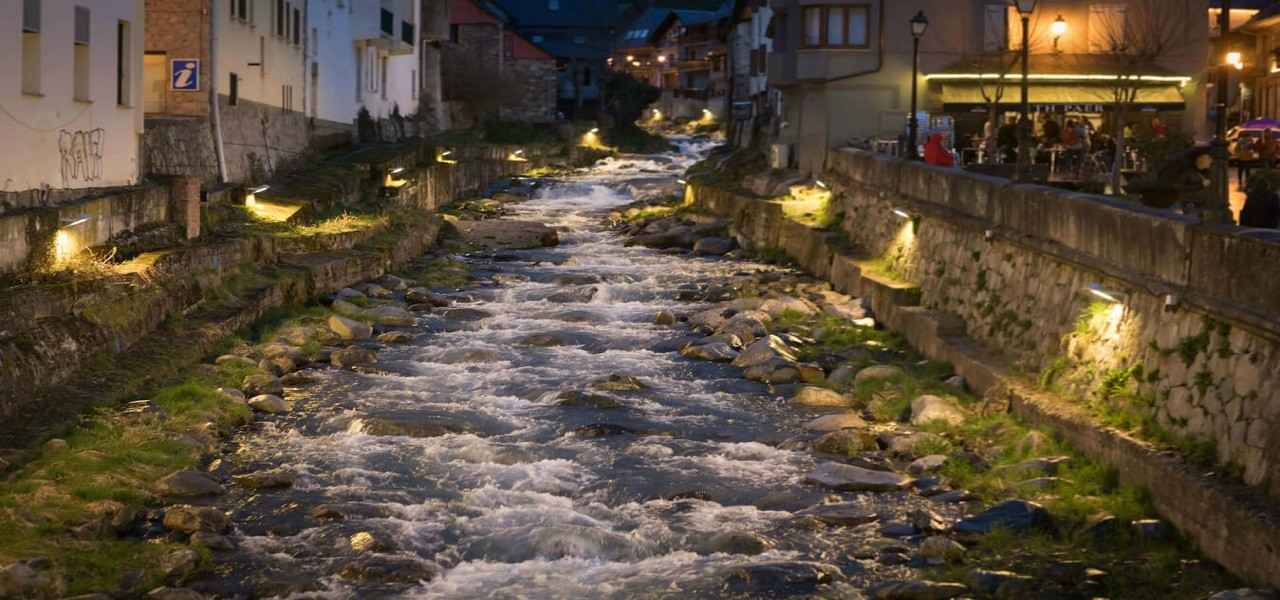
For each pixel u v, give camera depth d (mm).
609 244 43688
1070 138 37969
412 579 13562
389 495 16422
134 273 22906
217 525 15008
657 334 27969
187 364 21953
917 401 20438
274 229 32438
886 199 32344
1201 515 13938
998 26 45188
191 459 17328
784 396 22453
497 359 25047
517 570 13992
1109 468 16219
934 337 24547
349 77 54875
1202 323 15594
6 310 18328
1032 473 16656
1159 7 44875
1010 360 21766
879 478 16984
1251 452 13953
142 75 28203
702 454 18609
